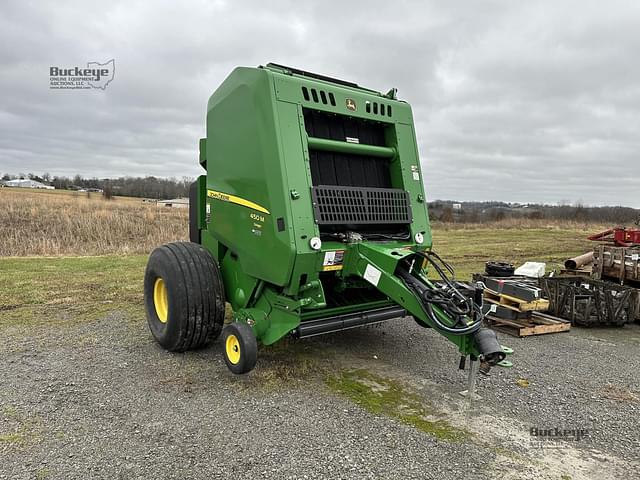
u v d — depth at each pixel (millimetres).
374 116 4648
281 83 4055
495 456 3076
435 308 3621
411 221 4703
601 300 6371
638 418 3684
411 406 3789
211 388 4043
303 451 3074
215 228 4930
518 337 5910
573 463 3020
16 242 14617
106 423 3398
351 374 4434
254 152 4176
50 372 4363
